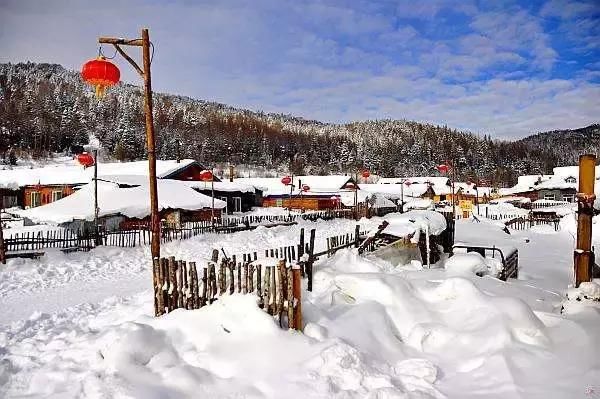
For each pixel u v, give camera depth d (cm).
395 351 655
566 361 595
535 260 2058
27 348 677
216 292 736
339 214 3631
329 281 897
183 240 2112
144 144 9769
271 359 595
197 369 589
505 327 667
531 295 939
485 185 9038
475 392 538
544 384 543
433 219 1614
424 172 12450
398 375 577
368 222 3284
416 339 684
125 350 600
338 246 1219
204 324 679
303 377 554
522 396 519
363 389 539
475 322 708
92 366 591
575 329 682
